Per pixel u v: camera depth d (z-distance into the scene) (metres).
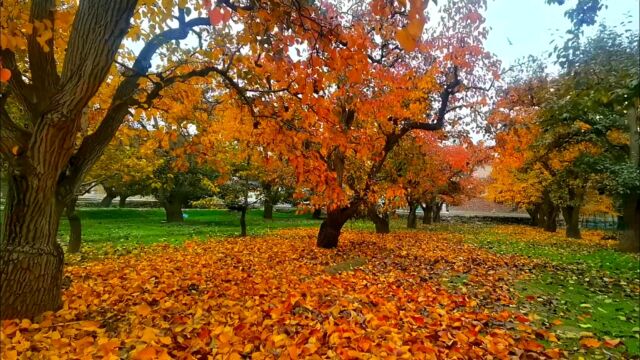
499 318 5.82
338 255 11.81
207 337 4.18
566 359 4.43
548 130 16.80
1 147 4.23
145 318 4.80
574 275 10.33
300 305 5.68
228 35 6.81
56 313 4.66
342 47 5.07
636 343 5.09
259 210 37.59
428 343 4.35
